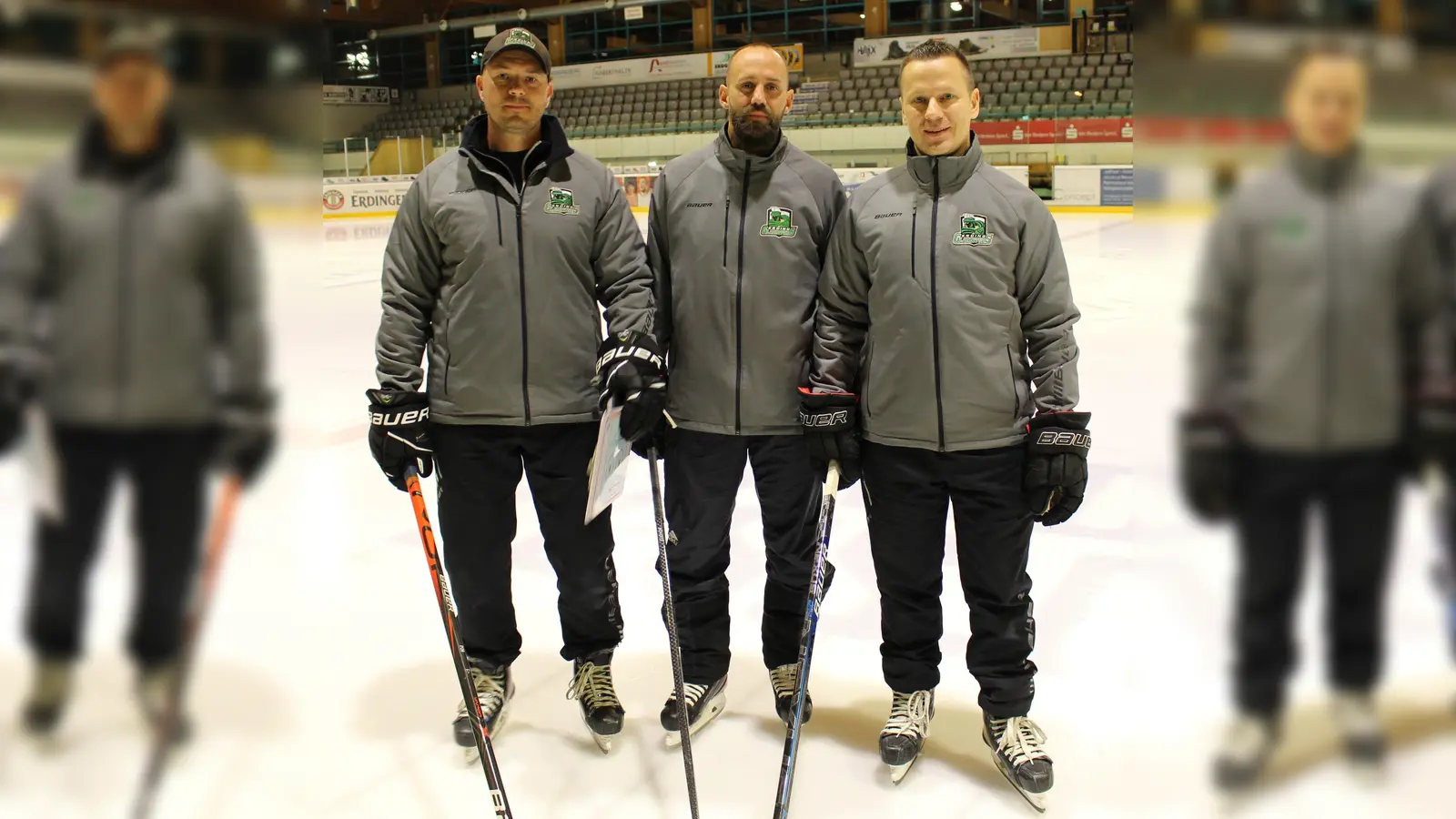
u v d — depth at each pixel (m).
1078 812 1.80
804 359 2.08
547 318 2.02
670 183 2.12
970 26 20.03
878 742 2.05
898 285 1.84
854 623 2.62
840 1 21.39
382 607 2.74
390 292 2.03
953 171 1.81
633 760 2.00
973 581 1.91
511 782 1.92
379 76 25.83
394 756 2.00
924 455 1.89
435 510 3.55
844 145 16.08
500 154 2.05
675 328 2.12
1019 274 1.83
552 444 2.09
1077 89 17.95
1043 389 1.81
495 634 2.13
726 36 22.70
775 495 2.12
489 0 23.30
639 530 3.41
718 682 2.15
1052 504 1.84
